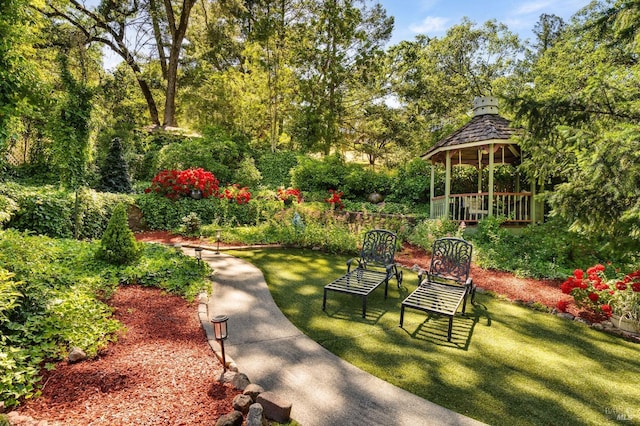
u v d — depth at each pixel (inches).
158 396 100.3
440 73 884.6
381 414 105.0
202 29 918.4
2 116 174.1
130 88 908.0
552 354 150.3
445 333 168.6
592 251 271.6
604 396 120.0
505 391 121.0
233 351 140.3
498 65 885.8
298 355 140.2
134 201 377.4
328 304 201.5
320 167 573.0
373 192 566.3
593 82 201.9
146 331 144.8
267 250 327.3
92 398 97.2
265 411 99.6
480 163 452.4
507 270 273.7
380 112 870.4
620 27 211.0
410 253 336.5
